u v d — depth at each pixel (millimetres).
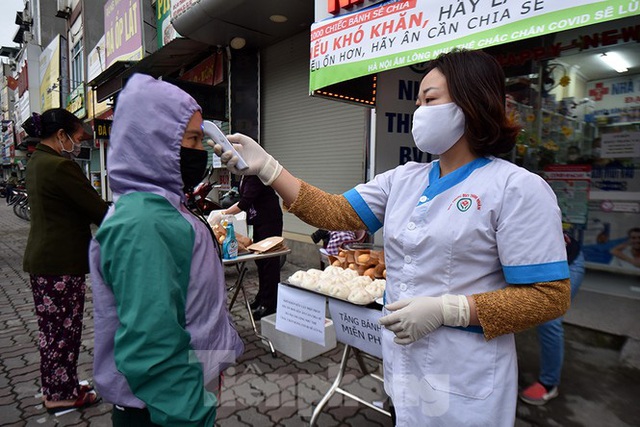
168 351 944
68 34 16234
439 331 1127
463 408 1088
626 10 1500
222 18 5375
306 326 2078
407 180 1283
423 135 1153
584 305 2957
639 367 2629
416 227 1163
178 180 1109
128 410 1151
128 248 957
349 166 5332
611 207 2861
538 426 2203
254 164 1376
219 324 1170
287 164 6309
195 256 1102
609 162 2863
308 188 1424
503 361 1096
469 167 1146
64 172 2166
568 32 2934
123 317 945
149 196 1041
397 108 3525
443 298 1052
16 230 10734
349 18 2584
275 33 5898
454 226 1080
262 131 6711
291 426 2271
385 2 2416
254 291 4723
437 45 2107
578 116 2963
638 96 2709
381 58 2400
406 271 1186
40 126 2248
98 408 2473
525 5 1764
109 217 1022
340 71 2656
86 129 2482
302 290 2076
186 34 5957
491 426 1065
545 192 1035
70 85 16516
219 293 1189
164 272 968
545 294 988
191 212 1223
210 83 7117
